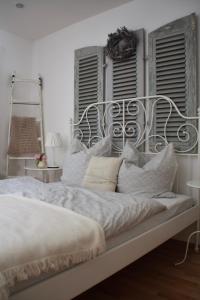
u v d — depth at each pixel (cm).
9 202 177
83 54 338
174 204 218
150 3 285
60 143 352
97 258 143
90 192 213
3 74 375
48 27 364
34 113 405
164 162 248
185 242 268
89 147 332
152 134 279
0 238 117
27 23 350
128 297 176
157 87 274
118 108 307
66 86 369
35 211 157
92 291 183
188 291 184
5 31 374
